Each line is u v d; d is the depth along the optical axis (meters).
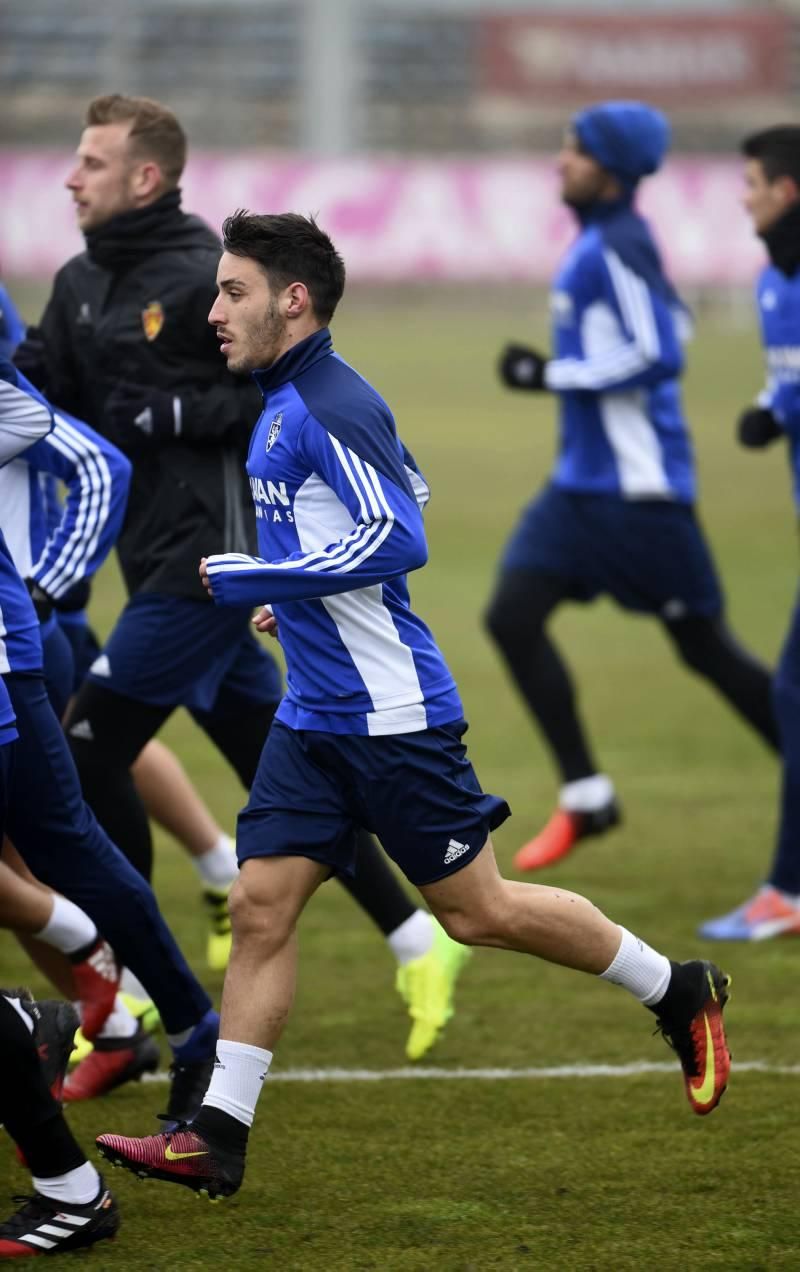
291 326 13.10
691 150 186.62
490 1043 17.80
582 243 24.33
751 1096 16.09
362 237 146.00
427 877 13.31
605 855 25.17
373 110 187.75
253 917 13.21
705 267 146.00
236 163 144.75
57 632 16.73
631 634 42.62
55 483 17.59
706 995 14.03
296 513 13.16
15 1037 12.20
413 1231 13.07
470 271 146.50
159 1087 16.61
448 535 55.25
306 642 13.22
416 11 187.25
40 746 14.06
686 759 30.81
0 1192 13.88
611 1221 13.25
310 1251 12.70
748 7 194.25
